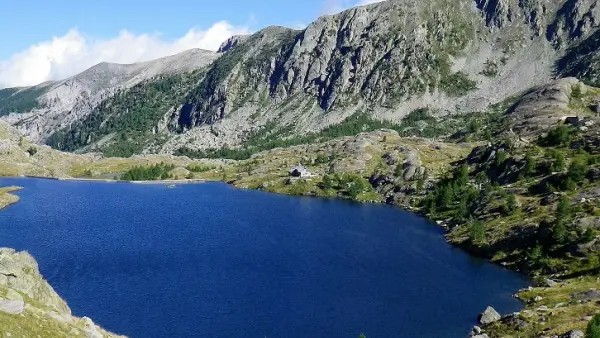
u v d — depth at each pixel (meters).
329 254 149.50
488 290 115.62
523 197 173.62
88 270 130.62
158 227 190.38
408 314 102.12
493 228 156.25
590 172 167.12
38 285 68.00
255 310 103.88
